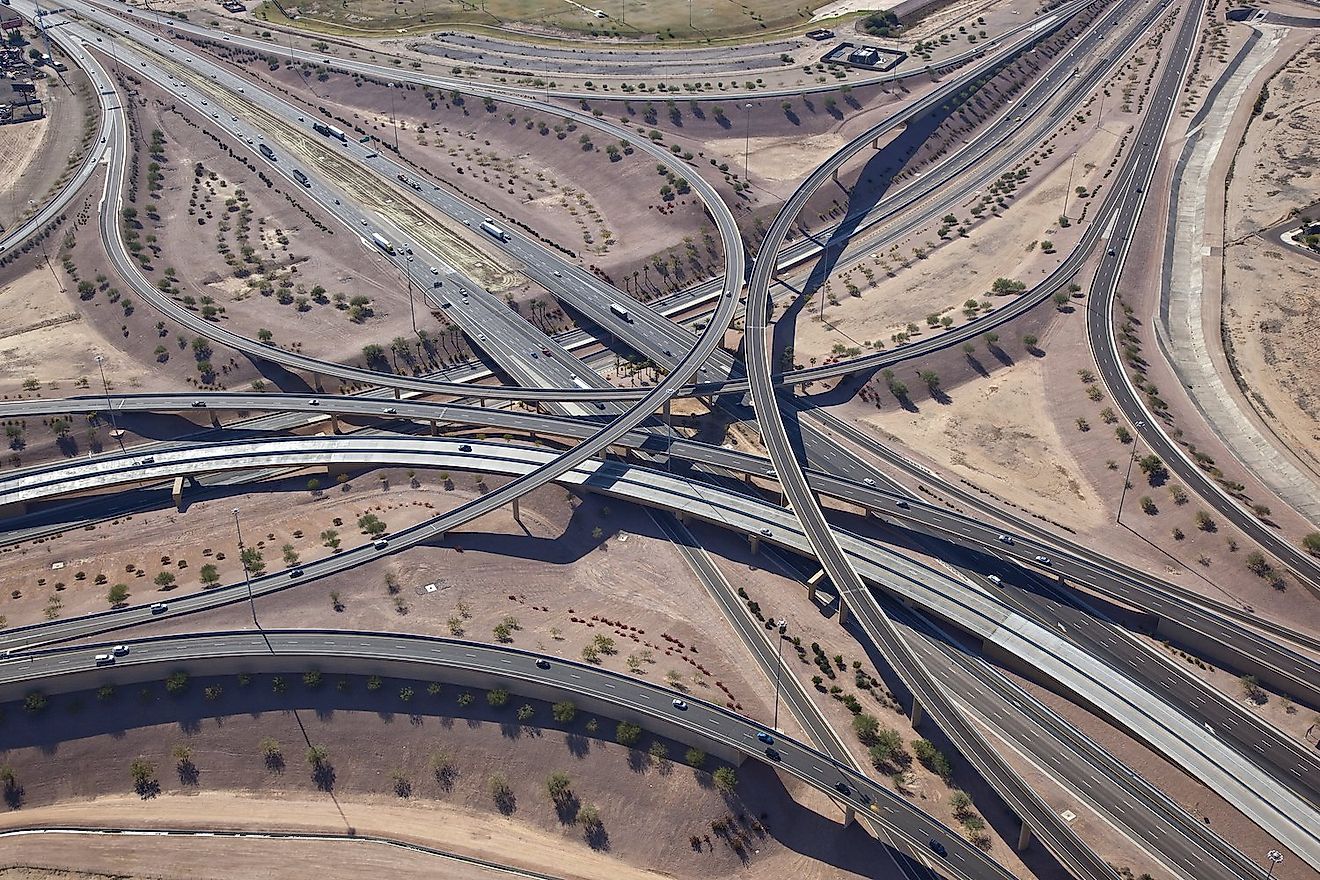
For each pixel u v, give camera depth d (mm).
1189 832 163875
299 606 196875
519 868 161875
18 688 178500
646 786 170125
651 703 175375
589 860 163875
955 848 155250
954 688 188375
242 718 179125
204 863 161500
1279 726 181125
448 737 177500
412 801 172250
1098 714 182750
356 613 196000
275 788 173750
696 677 186000
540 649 187625
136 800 172000
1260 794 167625
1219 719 181875
